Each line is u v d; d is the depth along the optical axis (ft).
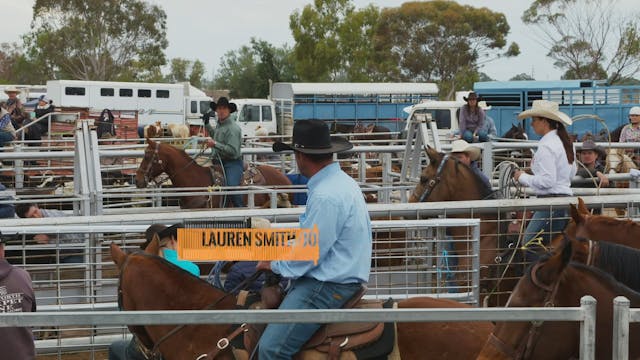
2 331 17.76
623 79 173.78
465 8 209.46
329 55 184.96
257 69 270.46
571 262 14.61
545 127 25.03
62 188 40.06
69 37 227.40
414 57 209.36
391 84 130.93
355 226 14.88
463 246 23.70
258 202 40.22
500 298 24.14
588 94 101.24
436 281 23.57
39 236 24.32
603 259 15.75
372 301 15.53
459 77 207.00
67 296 21.80
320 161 15.08
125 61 235.40
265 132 90.07
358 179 44.21
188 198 38.78
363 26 191.21
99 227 20.77
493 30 209.46
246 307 16.20
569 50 170.09
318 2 188.44
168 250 19.40
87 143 29.89
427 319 12.32
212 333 16.38
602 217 18.94
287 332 14.76
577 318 12.50
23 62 253.24
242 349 15.92
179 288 16.92
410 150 37.96
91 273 22.29
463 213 23.65
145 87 130.93
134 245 25.90
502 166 28.71
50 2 227.61
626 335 12.60
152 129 84.79
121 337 22.16
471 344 15.15
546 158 24.71
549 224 23.88
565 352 13.85
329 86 129.18
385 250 23.75
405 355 15.28
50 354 21.95
